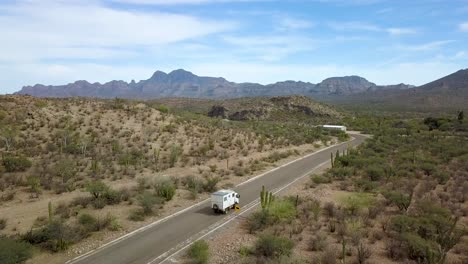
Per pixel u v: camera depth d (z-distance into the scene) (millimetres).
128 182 33500
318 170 42219
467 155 47219
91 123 53781
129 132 53312
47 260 18188
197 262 17594
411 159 44750
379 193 29891
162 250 19578
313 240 19109
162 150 48875
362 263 16688
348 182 34562
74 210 25422
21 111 51156
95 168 35875
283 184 35250
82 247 19812
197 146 53625
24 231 21516
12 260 16406
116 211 25719
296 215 24188
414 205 26125
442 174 34125
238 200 27953
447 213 22641
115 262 18125
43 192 29844
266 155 51594
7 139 42375
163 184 30141
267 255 18062
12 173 34250
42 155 39844
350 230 20891
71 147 42688
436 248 17578
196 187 31875
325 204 26109
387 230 20938
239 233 21906
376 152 53406
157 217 25156
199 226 23344
